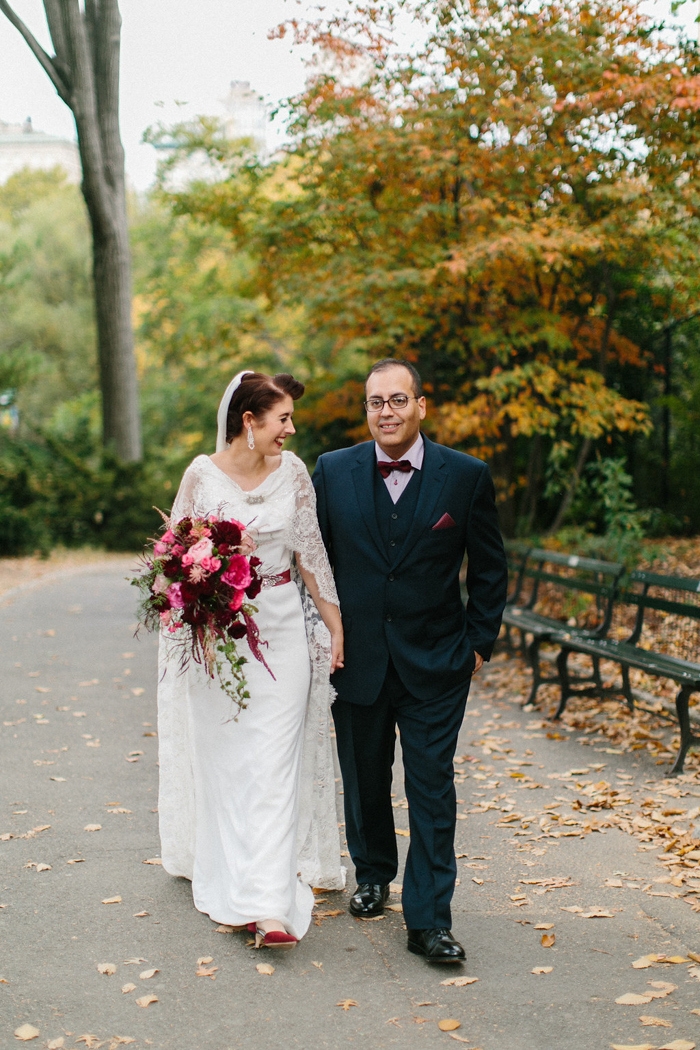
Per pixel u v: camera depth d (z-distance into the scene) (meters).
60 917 3.79
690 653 7.42
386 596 3.58
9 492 19.19
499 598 3.67
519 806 5.08
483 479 3.60
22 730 6.57
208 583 3.49
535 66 10.06
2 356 20.16
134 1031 2.98
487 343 11.20
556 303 12.21
